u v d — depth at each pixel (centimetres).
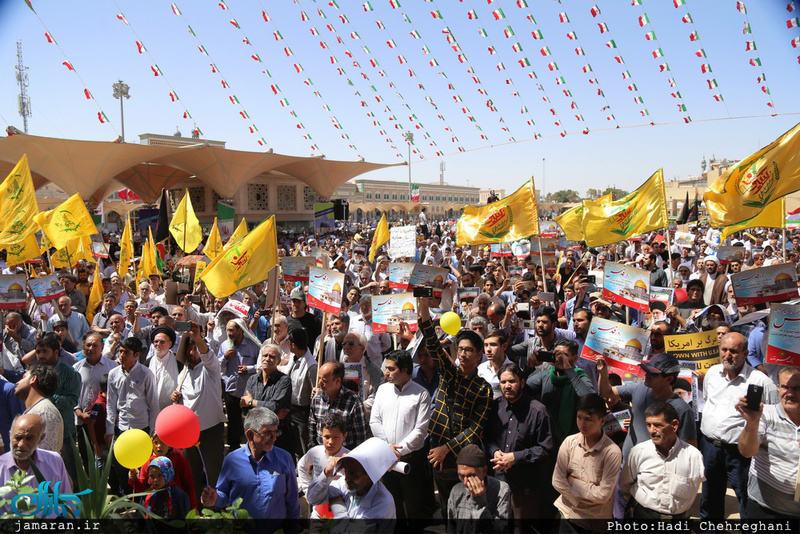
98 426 662
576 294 899
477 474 429
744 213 802
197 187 3716
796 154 770
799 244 1809
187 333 641
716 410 527
